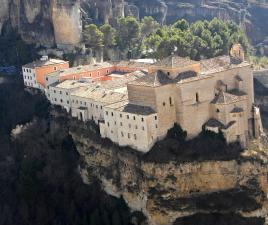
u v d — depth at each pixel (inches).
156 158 6875.0
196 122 7185.0
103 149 7519.7
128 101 7332.7
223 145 7101.4
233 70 7672.2
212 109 7288.4
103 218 7042.3
